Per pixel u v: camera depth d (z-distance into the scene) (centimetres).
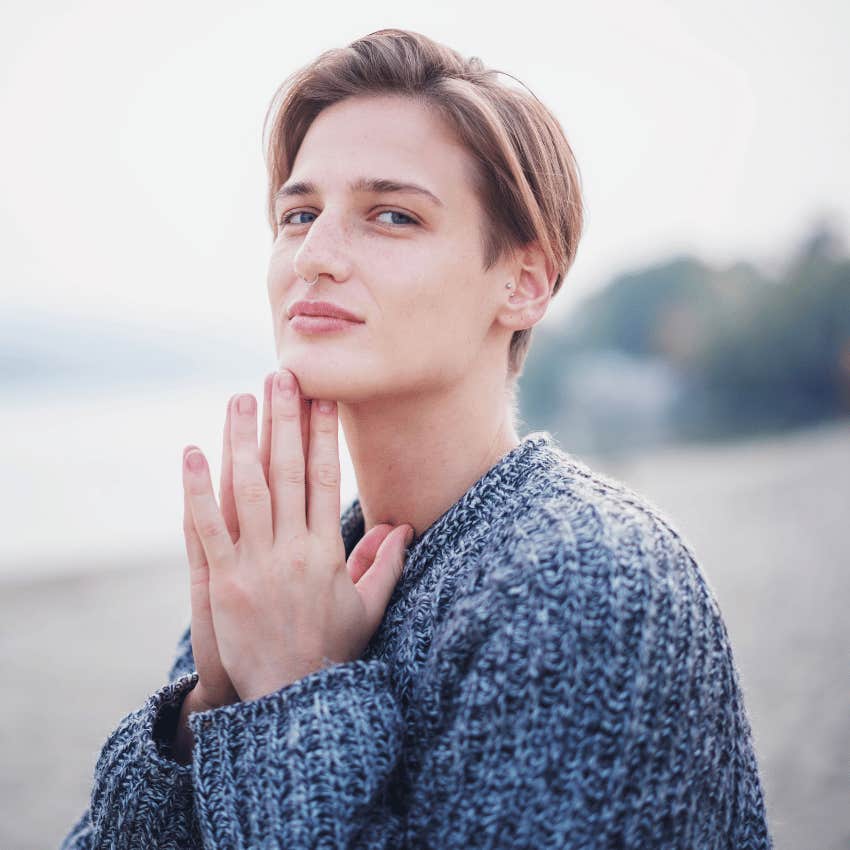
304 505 137
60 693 621
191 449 136
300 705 117
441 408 147
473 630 113
